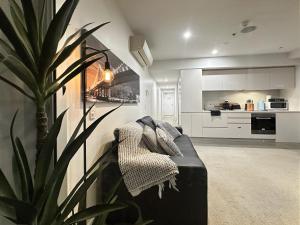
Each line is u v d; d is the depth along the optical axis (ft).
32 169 3.32
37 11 3.38
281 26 10.76
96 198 5.63
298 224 5.64
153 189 5.37
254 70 17.24
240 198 7.20
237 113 17.15
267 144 16.83
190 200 5.26
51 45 2.13
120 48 8.70
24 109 3.22
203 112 17.65
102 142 6.37
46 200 2.07
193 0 8.10
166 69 17.93
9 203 1.61
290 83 16.71
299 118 16.08
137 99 12.12
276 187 8.12
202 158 12.62
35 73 2.17
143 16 9.45
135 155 5.85
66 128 3.94
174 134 11.14
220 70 17.75
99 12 6.33
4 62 2.05
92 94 5.50
